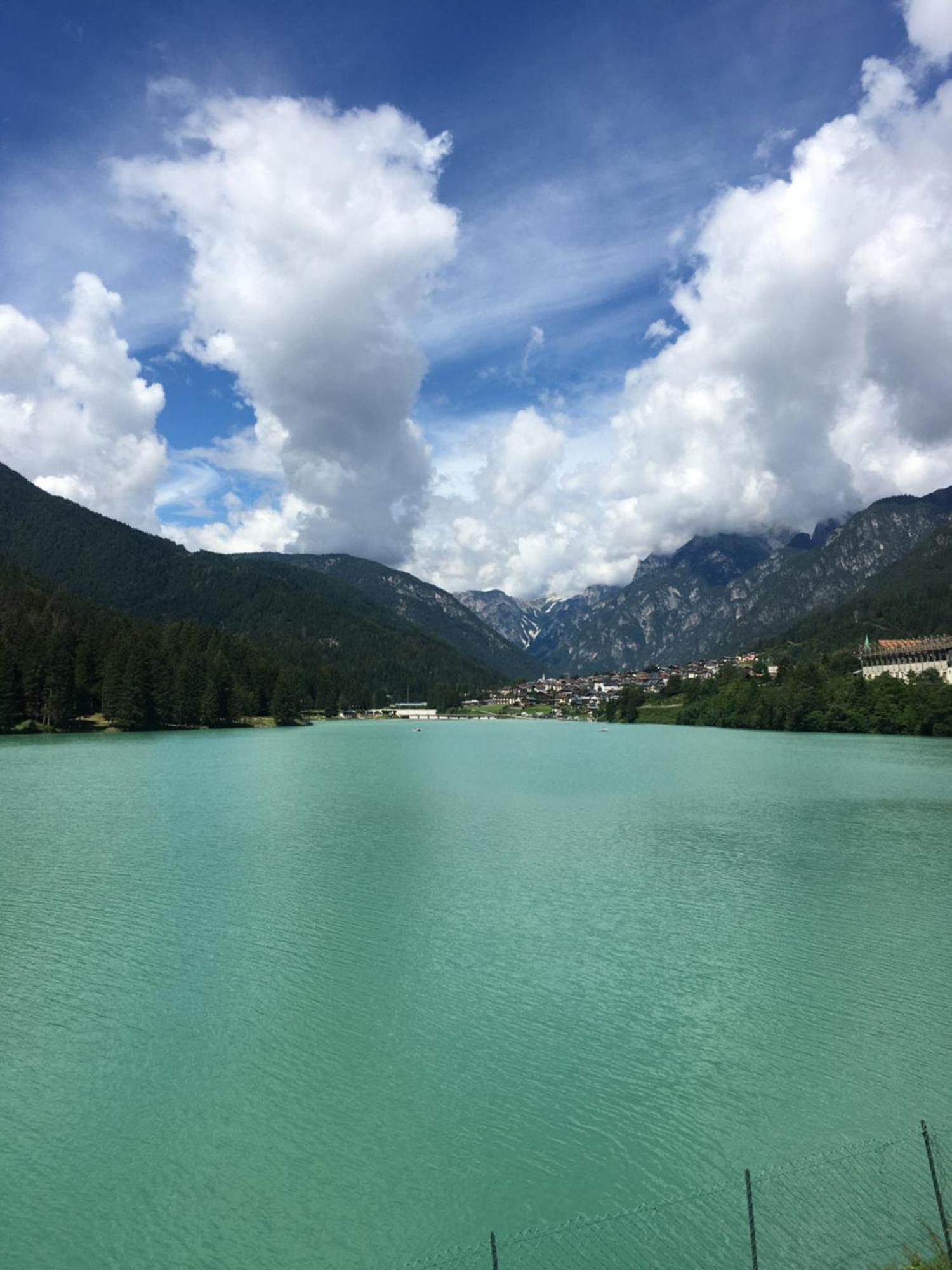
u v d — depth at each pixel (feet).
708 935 138.72
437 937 137.69
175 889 167.02
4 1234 68.18
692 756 485.15
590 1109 85.71
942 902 158.20
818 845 213.25
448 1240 67.05
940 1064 94.63
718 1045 99.30
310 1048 98.89
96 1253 66.13
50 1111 86.02
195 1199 72.49
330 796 305.94
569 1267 63.31
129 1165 77.15
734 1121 83.25
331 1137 81.35
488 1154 78.38
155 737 636.89
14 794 304.50
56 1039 101.24
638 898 161.27
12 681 633.20
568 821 249.14
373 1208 71.10
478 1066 94.79
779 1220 68.33
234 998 113.39
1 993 114.93
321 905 156.04
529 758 485.15
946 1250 62.03
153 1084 91.15
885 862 192.24
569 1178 74.79
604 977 120.26
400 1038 101.45
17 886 168.76
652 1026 104.32
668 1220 68.64
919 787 329.11
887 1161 76.13
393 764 440.86
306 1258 65.31
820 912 151.53
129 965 125.08
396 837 222.89
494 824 243.60
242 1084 91.15
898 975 121.19
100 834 224.94
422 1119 84.23
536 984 118.11
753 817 256.11
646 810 272.92
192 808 272.72
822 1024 105.19
